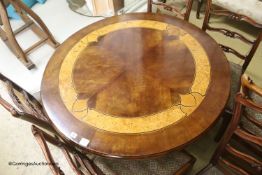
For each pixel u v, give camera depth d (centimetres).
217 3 239
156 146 108
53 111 125
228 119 154
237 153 116
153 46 150
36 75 220
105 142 112
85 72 140
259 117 139
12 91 123
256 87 87
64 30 256
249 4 220
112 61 144
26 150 197
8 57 237
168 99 123
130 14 172
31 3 287
